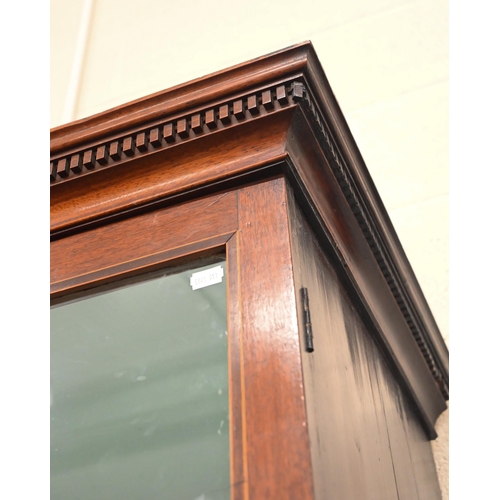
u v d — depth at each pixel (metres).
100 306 0.54
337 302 0.58
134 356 0.50
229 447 0.43
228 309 0.47
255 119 0.52
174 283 0.52
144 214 0.56
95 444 0.48
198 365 0.47
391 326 0.76
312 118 0.53
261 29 1.57
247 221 0.50
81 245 0.57
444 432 0.99
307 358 0.44
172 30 1.68
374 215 0.65
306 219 0.55
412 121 1.32
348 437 0.50
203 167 0.54
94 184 0.58
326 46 1.49
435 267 1.16
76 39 1.78
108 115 0.58
